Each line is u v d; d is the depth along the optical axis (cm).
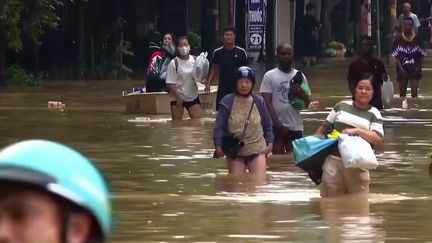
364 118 2102
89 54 6644
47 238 372
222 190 2109
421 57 4950
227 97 2375
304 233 1631
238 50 3584
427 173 2370
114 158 2628
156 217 1778
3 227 370
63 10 6550
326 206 1908
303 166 2052
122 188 2128
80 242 377
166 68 4084
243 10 7869
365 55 3366
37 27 5741
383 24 9738
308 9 8338
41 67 6575
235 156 2352
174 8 7525
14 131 3316
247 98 2366
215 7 7506
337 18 10531
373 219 1767
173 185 2175
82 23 6550
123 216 1784
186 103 3784
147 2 7431
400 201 1969
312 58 8225
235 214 1816
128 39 7300
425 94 5184
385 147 2900
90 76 6569
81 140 3053
